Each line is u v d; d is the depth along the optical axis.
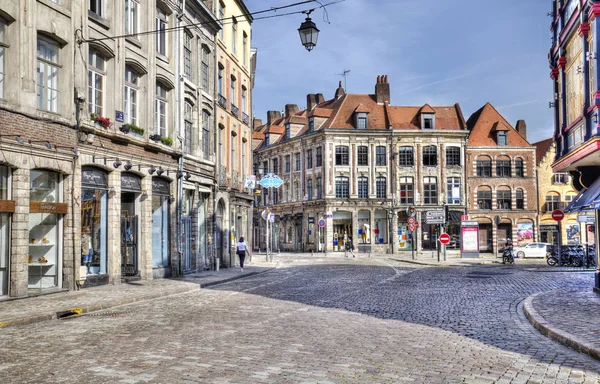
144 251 21.55
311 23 15.28
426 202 56.66
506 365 7.52
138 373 6.91
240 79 35.16
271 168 66.38
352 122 57.22
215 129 29.45
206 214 28.78
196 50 26.80
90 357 7.84
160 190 23.08
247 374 6.88
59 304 13.77
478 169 57.53
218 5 30.48
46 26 16.17
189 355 7.96
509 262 34.38
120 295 15.84
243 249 27.61
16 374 6.88
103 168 18.95
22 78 15.23
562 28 18.72
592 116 15.43
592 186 17.55
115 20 19.53
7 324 11.02
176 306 13.95
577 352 8.42
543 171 58.19
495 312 12.88
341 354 8.09
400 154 56.66
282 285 20.06
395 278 22.86
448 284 20.06
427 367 7.33
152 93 22.03
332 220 56.19
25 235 15.30
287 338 9.34
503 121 59.38
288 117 64.19
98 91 19.09
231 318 11.68
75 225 17.39
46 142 15.92
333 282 21.09
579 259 31.22
